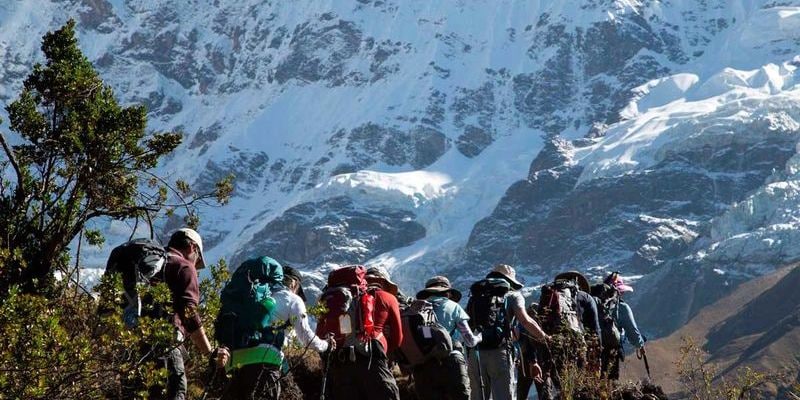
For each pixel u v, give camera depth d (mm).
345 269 18797
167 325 15258
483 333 22797
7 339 14570
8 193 22203
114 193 22359
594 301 24875
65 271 20922
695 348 21656
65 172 22125
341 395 18281
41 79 22297
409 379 26531
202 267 17734
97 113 22125
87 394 14883
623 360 26953
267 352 16969
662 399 26000
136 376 15156
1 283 18266
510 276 23656
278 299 17219
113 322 15047
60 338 14672
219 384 18125
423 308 20406
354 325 18312
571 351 23344
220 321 17047
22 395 14383
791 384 20703
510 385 22797
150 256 16484
